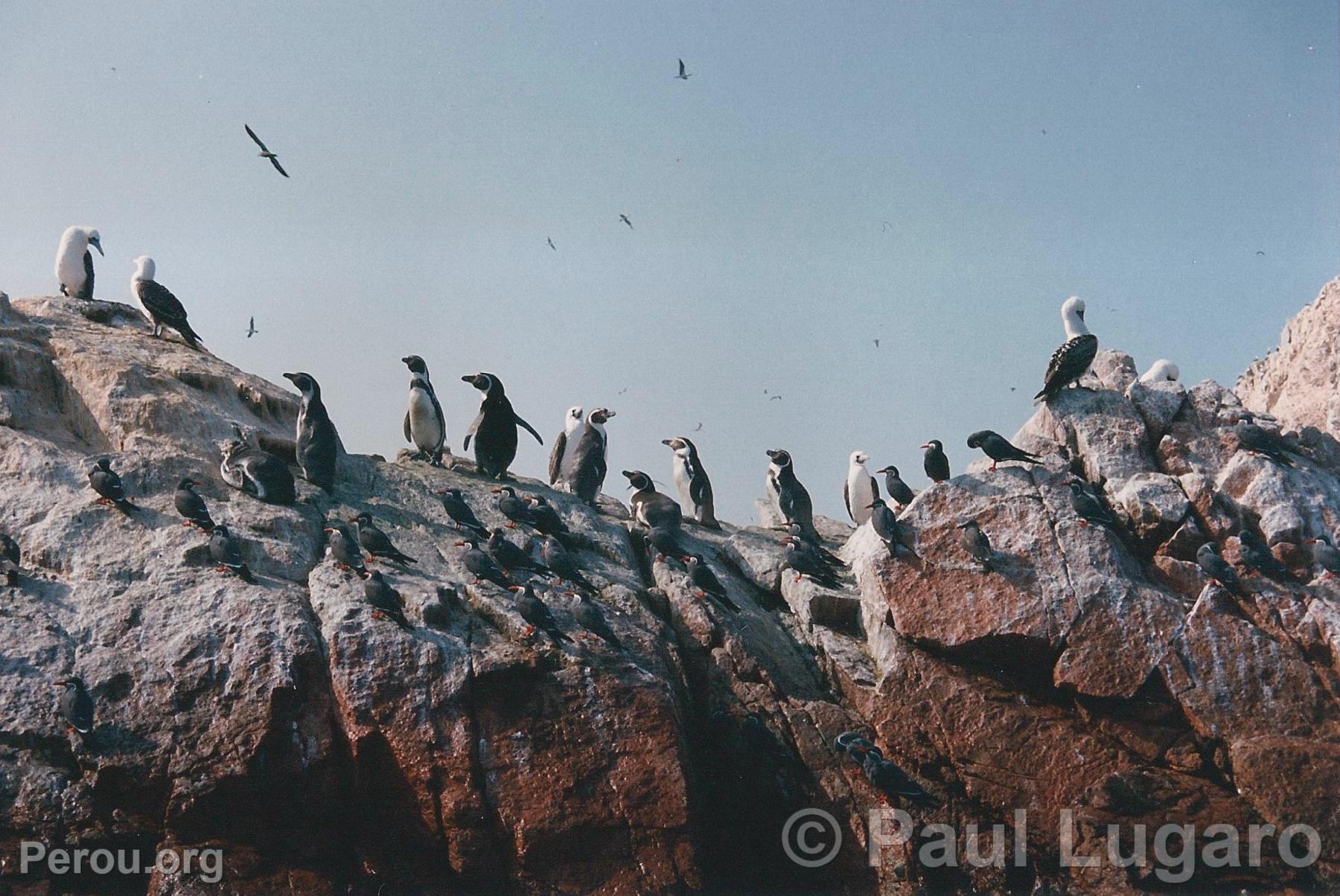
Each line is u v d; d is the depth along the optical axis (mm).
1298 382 33344
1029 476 21031
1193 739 18969
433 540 20500
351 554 18641
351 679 17328
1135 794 18484
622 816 17406
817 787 19109
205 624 17406
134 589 17812
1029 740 19281
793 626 21703
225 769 16609
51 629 17297
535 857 17172
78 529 18438
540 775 17422
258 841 16859
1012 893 18500
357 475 22297
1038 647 19656
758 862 18719
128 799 16609
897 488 21938
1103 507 20625
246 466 20047
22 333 21906
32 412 20500
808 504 25266
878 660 20578
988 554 20094
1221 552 20453
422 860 17203
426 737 17219
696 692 19906
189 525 18766
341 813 17172
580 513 22516
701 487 24797
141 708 16844
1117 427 21844
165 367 21938
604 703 17906
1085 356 21891
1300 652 19375
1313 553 20203
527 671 17875
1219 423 21953
